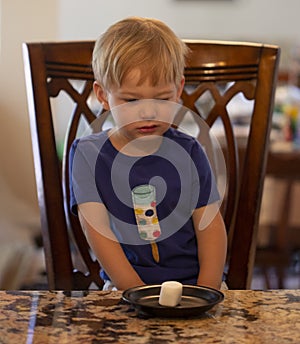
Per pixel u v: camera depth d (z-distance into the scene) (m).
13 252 2.70
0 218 2.93
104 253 1.22
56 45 1.38
